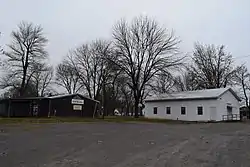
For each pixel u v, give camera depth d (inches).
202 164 312.3
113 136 567.8
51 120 1154.7
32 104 1688.0
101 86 2073.1
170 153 379.6
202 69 2150.6
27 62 1769.2
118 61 1590.8
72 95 1683.1
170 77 1604.3
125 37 1620.3
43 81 2491.4
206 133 676.7
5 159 332.5
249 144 471.5
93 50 2107.5
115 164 310.3
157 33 1728.6
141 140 513.0
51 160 329.1
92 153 374.6
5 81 1737.2
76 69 2161.7
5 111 1824.6
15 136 547.2
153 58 1600.6
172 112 1830.7
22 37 1756.9
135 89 1633.9
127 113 2898.6
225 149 416.5
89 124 933.8
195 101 1710.1
